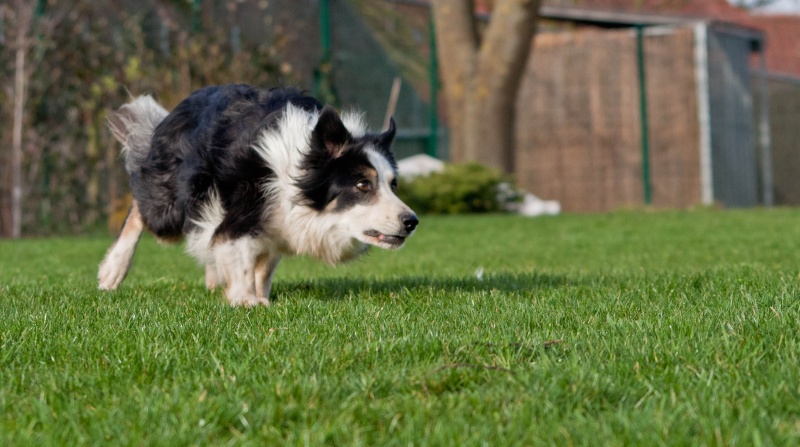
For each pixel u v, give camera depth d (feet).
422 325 14.05
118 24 49.57
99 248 36.22
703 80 72.13
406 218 17.03
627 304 16.26
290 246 18.25
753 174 79.82
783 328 13.03
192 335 13.39
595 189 73.61
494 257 32.17
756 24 122.11
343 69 63.67
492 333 13.05
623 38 72.84
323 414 9.45
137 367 11.39
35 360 12.23
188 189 17.66
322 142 17.16
